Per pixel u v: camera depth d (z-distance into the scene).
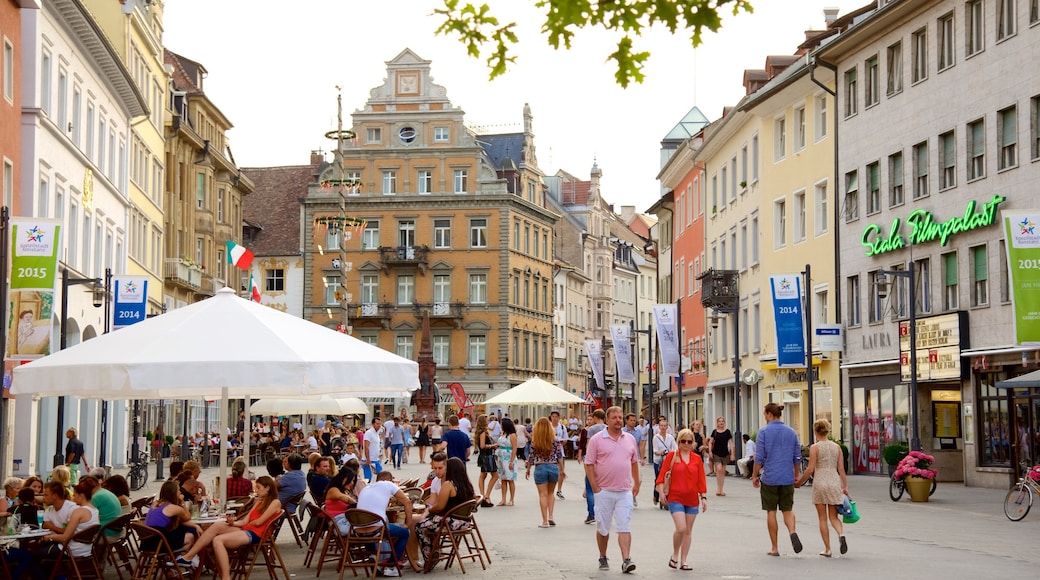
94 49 47.91
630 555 20.27
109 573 19.03
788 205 55.12
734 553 20.22
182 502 18.17
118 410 57.62
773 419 19.92
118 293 42.22
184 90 78.44
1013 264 30.38
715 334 69.38
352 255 106.38
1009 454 37.84
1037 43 36.50
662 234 89.38
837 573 17.44
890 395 45.25
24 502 18.58
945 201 41.56
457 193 105.25
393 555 18.25
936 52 42.19
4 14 37.16
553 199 134.50
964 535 23.39
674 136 100.50
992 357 38.12
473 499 19.17
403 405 98.81
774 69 61.38
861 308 47.47
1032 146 36.84
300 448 56.81
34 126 39.59
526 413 108.69
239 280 91.31
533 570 18.56
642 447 55.47
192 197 79.19
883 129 45.88
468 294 105.69
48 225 27.75
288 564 20.06
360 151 106.38
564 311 124.69
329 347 17.09
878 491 37.84
